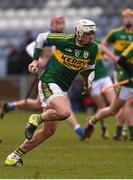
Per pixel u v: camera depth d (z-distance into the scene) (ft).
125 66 100.22
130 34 117.39
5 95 188.85
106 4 237.45
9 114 191.52
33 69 69.00
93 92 117.39
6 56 228.02
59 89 67.62
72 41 67.67
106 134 115.96
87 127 106.52
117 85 98.73
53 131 68.59
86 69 70.23
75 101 184.44
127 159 78.69
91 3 239.91
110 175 61.98
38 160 76.59
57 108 65.92
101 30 227.61
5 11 244.42
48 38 68.33
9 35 236.43
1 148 92.43
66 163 73.51
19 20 240.73
